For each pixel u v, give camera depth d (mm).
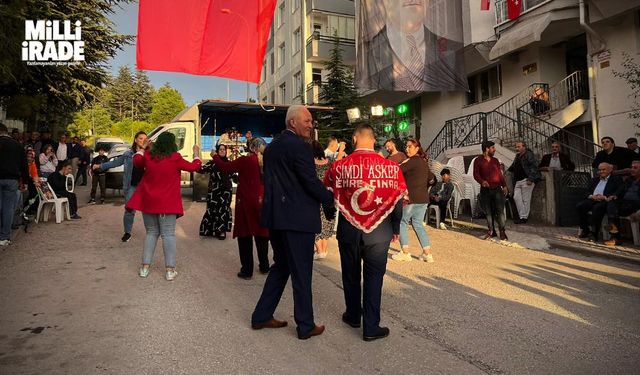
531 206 10117
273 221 3482
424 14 11773
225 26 8180
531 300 4598
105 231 7852
